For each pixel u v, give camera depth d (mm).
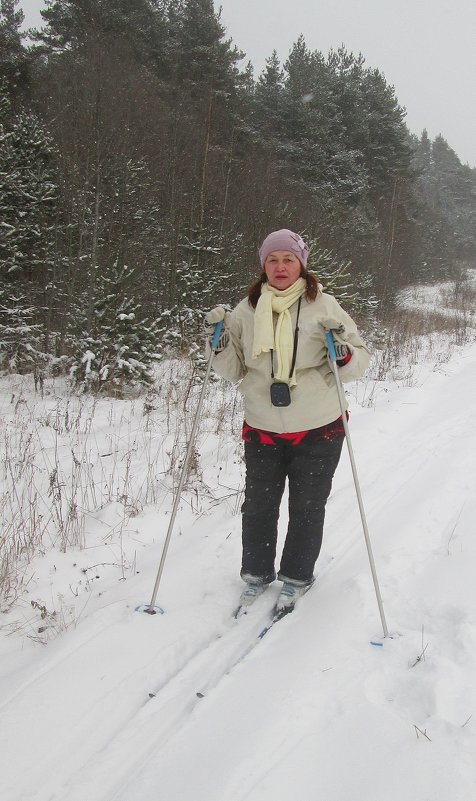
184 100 19531
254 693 2285
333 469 2955
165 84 21047
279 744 2014
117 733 2133
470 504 4227
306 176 26609
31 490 4625
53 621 2893
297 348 2771
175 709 2248
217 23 24453
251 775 1882
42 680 2381
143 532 4020
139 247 12969
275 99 28656
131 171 13359
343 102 31281
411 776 1853
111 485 4516
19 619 2932
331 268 12852
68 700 2270
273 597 3068
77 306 9938
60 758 2010
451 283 39469
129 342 8375
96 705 2252
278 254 2760
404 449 5770
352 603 2924
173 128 17094
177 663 2545
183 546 3785
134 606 2979
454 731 2020
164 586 3193
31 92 16516
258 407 2893
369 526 3924
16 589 3123
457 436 6109
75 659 2518
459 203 71688
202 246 12383
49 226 11750
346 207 26750
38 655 2629
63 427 6484
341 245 19422
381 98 32844
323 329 2785
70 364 8992
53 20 21906
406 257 29953
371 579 3127
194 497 4598
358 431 6383
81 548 3734
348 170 28281
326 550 3594
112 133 12617
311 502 2924
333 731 2074
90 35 16266
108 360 8359
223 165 17703
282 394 2762
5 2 21188
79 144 12586
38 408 7328
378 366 10930
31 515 3980
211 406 7461
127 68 15609
